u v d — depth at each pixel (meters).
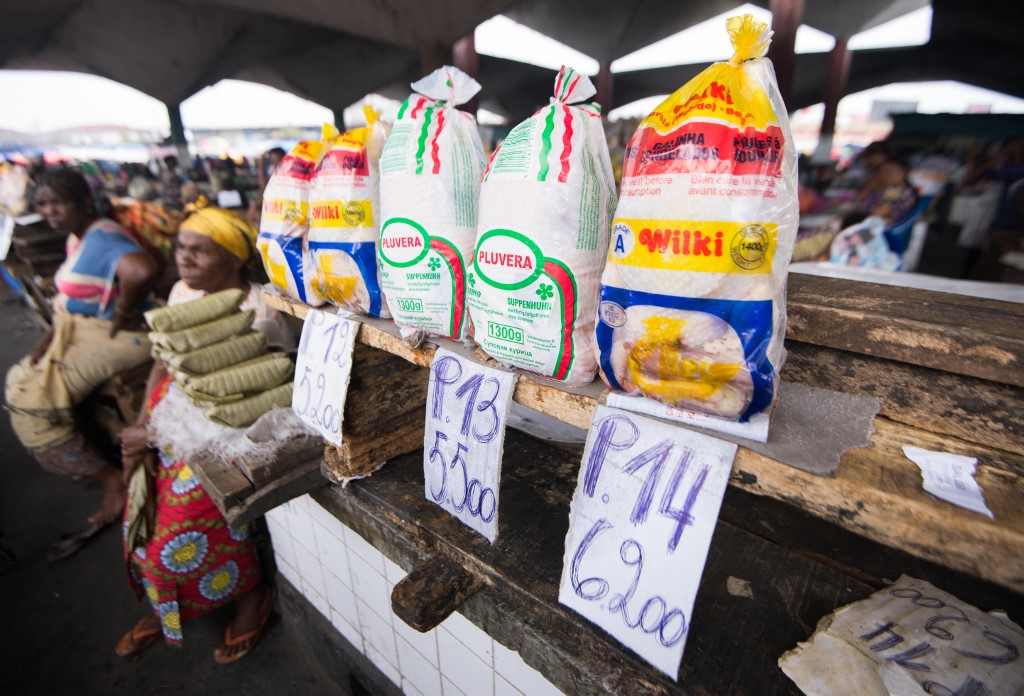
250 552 1.84
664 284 0.52
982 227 4.42
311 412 1.11
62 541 2.43
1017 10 8.62
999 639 0.67
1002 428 0.60
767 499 1.07
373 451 1.13
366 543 1.34
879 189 3.36
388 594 1.36
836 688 0.63
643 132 0.56
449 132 0.78
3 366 4.58
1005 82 10.99
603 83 12.36
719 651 0.72
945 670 0.62
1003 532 0.42
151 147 15.62
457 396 0.82
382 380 1.10
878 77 12.58
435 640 1.25
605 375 0.64
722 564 0.89
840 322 0.68
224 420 1.33
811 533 0.96
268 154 4.99
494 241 0.66
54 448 2.38
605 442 0.64
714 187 0.50
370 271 0.92
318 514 1.50
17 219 3.93
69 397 2.34
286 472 1.20
